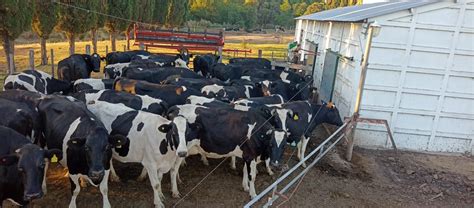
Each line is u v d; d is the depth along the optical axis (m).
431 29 11.06
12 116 7.33
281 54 35.50
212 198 8.09
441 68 11.30
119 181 8.40
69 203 7.46
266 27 99.69
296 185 8.95
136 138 7.36
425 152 11.76
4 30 17.19
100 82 11.74
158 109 9.48
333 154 10.93
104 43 42.06
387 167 10.40
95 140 6.40
